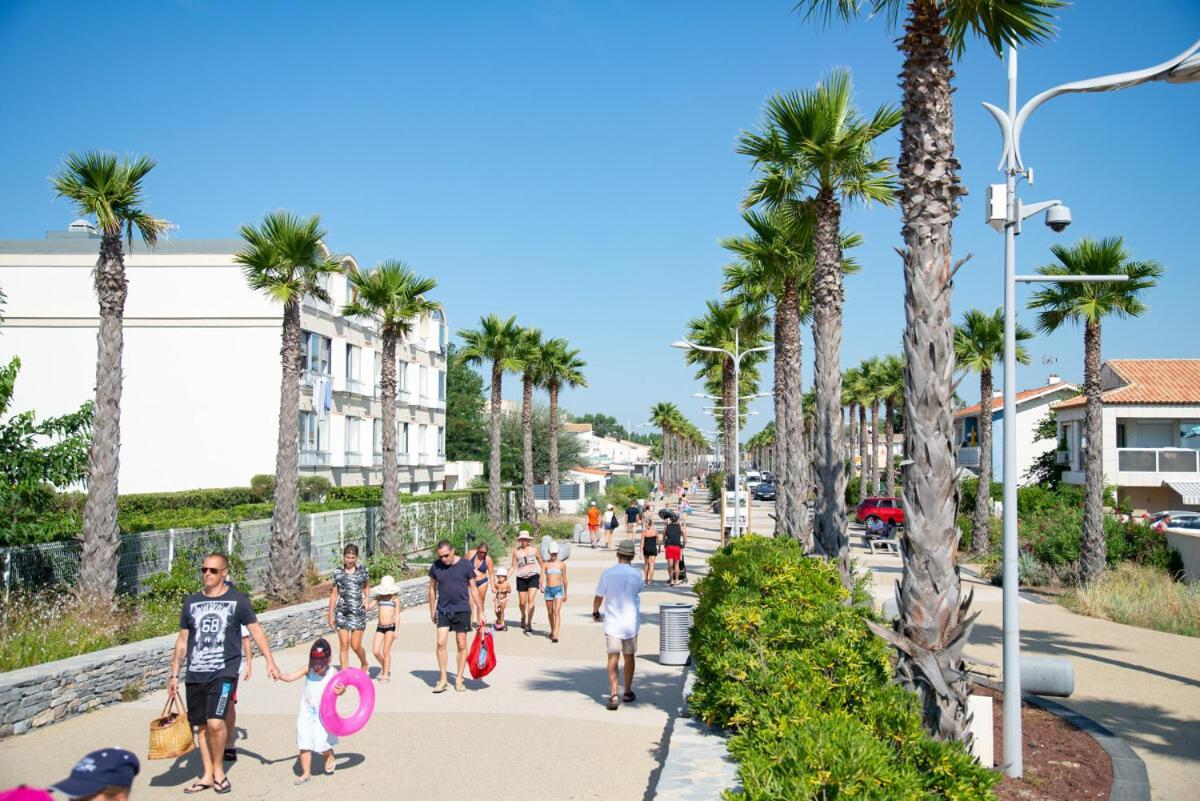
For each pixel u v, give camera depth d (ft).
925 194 21.85
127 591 48.08
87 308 105.81
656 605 61.77
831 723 17.26
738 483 105.50
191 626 22.75
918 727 18.49
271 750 26.71
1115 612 56.49
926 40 22.29
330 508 91.30
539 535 124.88
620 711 31.48
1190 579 70.54
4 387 45.93
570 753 25.99
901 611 21.38
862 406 195.42
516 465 198.18
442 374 169.89
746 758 16.79
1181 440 124.88
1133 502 123.03
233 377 104.22
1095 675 38.70
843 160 45.09
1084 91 25.21
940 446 21.04
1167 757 26.32
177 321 104.63
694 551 111.04
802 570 27.78
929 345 21.31
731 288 83.66
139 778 23.66
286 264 58.90
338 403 120.98
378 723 29.89
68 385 105.29
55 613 37.60
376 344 134.51
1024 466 162.81
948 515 20.98
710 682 25.12
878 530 123.13
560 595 48.16
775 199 48.65
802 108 44.34
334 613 36.76
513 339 120.47
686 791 18.26
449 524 105.60
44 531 43.62
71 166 45.93
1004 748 23.89
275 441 103.30
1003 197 25.77
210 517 65.98
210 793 22.34
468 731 28.73
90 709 31.65
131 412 104.42
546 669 39.81
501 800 21.77
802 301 79.36
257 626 23.22
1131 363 133.49
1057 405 140.15
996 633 49.11
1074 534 76.43
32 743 27.30
